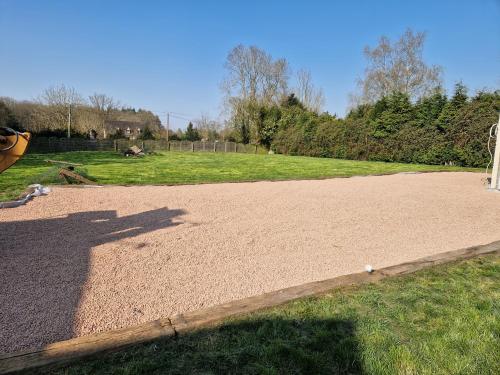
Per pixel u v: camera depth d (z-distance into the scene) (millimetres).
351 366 1718
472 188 8578
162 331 1909
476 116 15609
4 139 3045
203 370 1641
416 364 1730
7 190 6539
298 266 3143
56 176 7621
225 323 2045
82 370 1613
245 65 36094
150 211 5086
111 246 3477
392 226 4723
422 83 30625
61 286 2533
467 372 1688
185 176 10039
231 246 3639
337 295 2449
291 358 1752
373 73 32250
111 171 11055
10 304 2238
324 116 28406
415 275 2846
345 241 3977
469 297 2463
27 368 1587
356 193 7395
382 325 2061
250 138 33469
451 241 4062
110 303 2307
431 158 17297
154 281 2693
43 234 3795
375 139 20344
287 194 7035
